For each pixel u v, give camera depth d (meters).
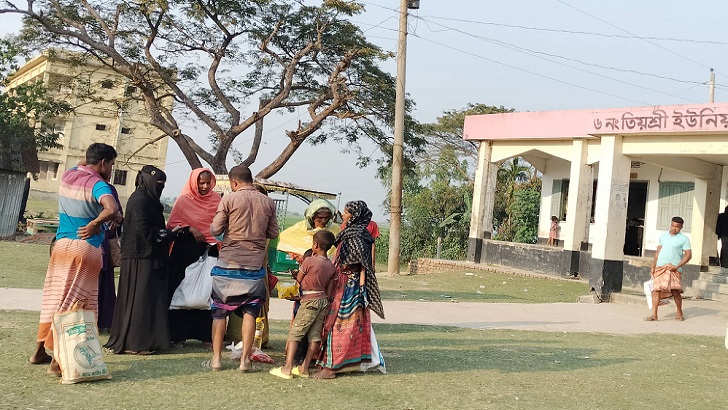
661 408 6.01
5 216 23.55
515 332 10.34
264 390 5.77
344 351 6.47
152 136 52.25
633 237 22.06
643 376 7.36
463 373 6.95
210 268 7.29
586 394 6.31
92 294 6.06
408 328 10.05
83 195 5.99
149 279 6.86
